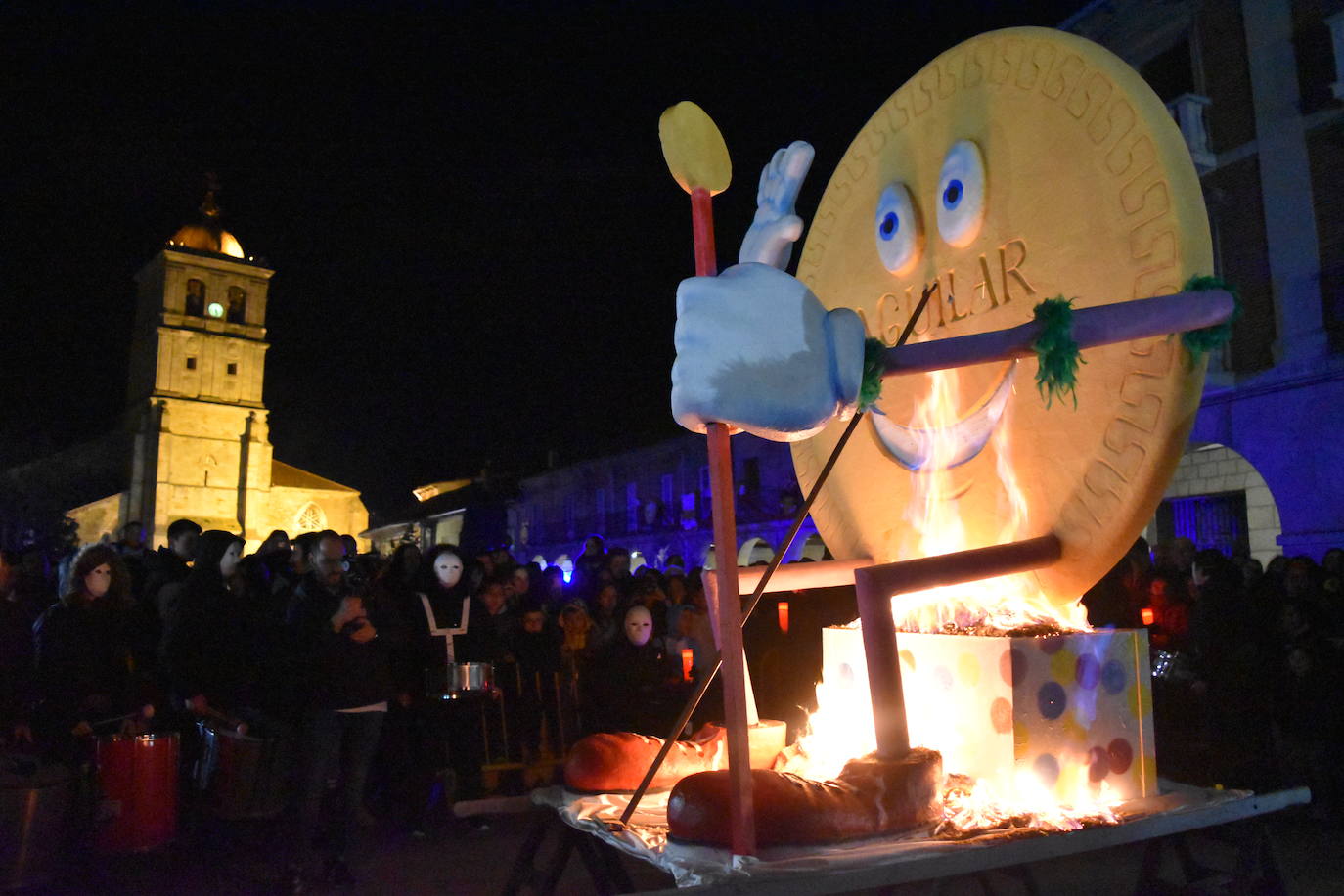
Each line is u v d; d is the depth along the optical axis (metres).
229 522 48.53
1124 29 13.78
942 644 2.37
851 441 3.10
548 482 34.72
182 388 48.22
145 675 5.50
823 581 2.87
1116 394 2.17
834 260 3.23
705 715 6.68
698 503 25.78
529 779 6.36
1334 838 5.20
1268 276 11.71
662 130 2.03
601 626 7.41
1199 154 12.38
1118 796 2.26
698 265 1.98
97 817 4.85
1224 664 5.75
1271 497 11.83
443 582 6.29
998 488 2.50
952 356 1.92
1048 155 2.40
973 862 1.80
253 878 4.83
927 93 2.87
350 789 4.67
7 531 44.78
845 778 1.97
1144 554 6.77
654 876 4.42
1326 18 11.32
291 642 4.80
